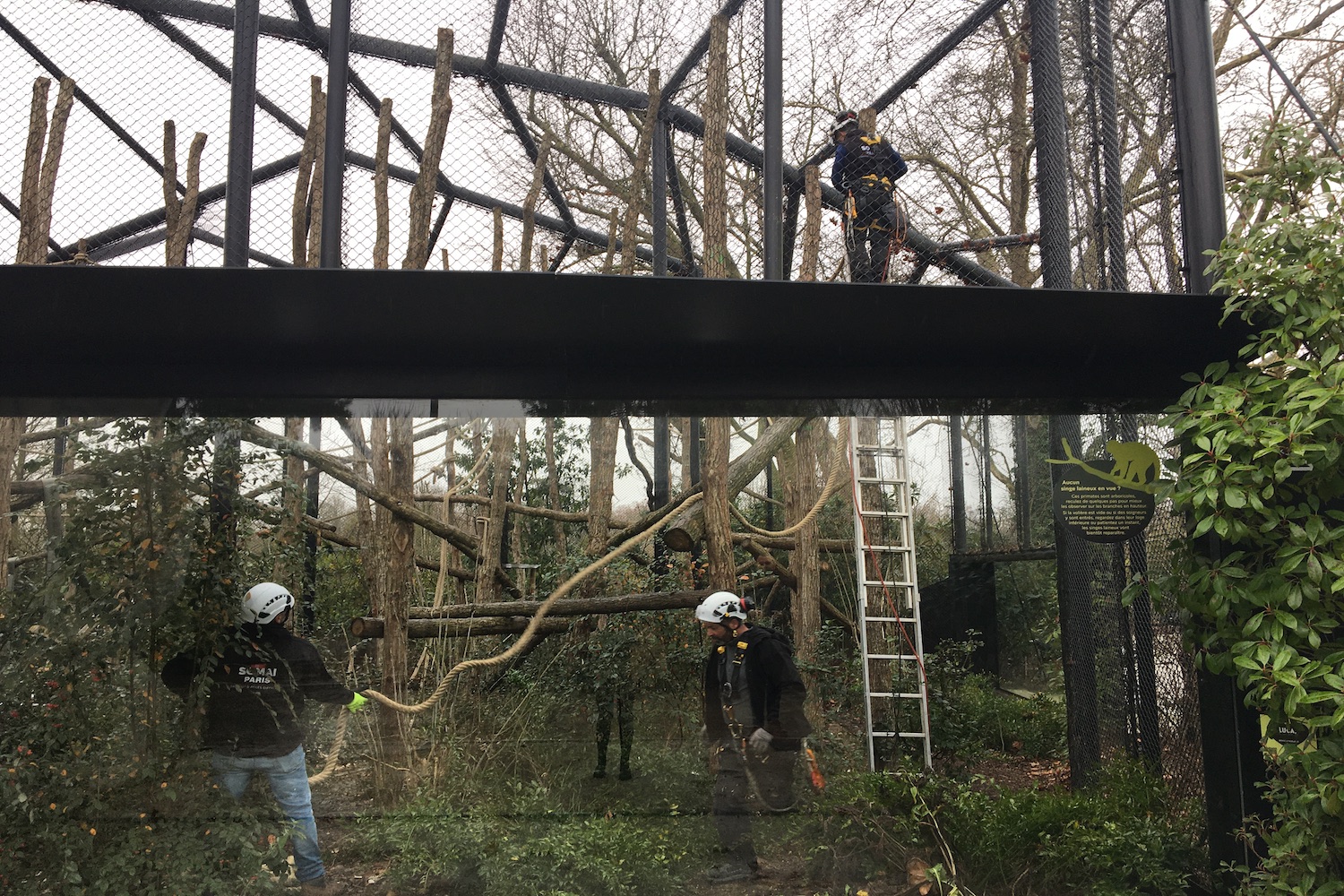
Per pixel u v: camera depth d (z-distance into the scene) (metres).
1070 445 3.82
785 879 3.61
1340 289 2.84
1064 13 5.46
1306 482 2.88
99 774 3.21
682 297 3.04
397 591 4.45
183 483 3.50
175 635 3.42
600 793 3.88
